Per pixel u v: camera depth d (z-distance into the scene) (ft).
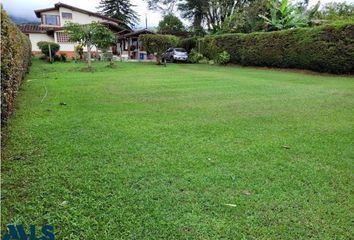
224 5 91.61
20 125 15.75
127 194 8.81
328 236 7.06
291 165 11.05
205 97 25.30
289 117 18.29
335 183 9.67
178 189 9.15
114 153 12.01
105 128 15.52
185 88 30.60
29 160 11.18
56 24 100.42
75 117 17.78
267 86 32.12
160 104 22.20
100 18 102.68
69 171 10.30
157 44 70.44
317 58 45.98
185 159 11.45
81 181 9.59
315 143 13.50
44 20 99.55
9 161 11.01
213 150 12.46
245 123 16.84
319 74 45.68
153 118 17.79
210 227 7.33
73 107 20.70
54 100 23.15
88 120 17.11
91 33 55.88
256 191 9.09
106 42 58.54
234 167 10.79
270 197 8.74
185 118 17.88
